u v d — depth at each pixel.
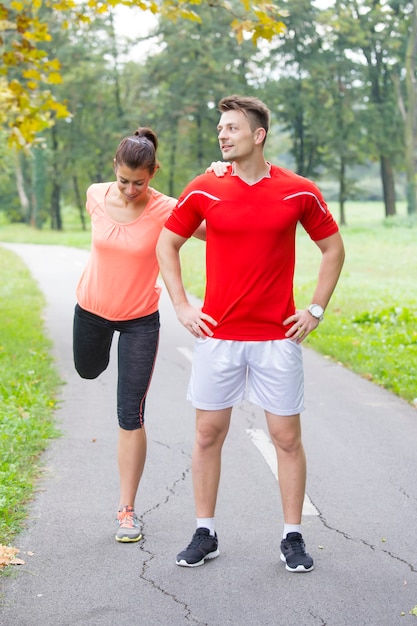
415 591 4.64
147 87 65.38
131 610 4.41
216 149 67.69
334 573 4.88
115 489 6.46
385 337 14.40
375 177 121.38
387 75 64.81
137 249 5.25
